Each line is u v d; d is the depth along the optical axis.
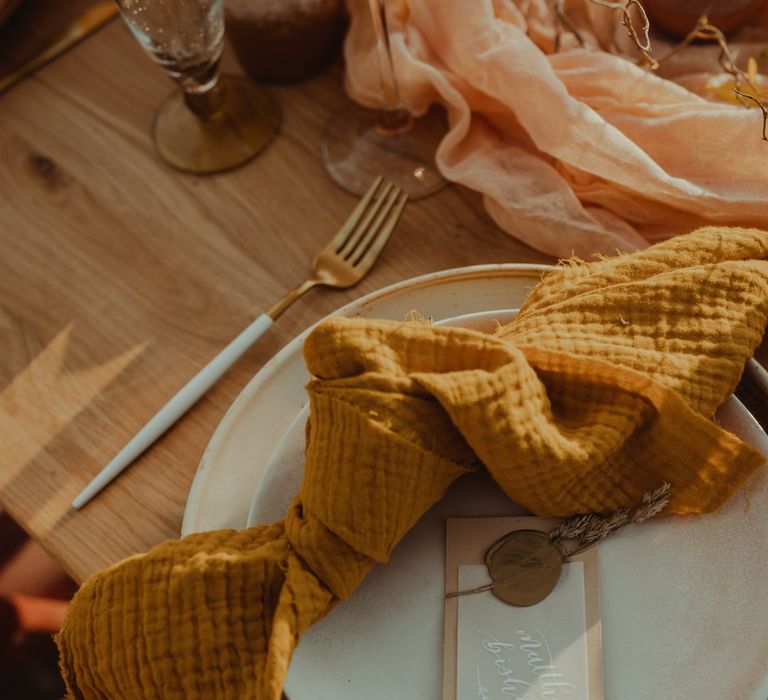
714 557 0.52
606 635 0.51
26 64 0.92
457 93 0.75
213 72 0.80
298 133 0.83
